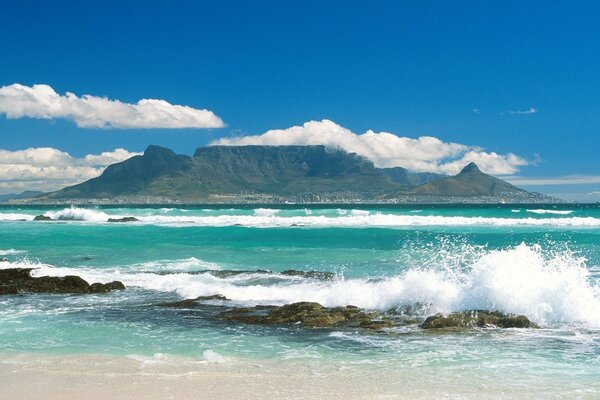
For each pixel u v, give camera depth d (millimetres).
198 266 25703
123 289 20094
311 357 11586
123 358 11406
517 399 8953
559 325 14328
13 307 17047
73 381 9852
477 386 9633
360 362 11195
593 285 18578
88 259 28188
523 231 41125
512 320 14242
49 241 36594
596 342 12711
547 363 11094
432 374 10359
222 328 14289
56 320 15203
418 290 16141
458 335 13438
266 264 26172
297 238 37188
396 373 10422
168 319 15312
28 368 10656
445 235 37844
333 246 33031
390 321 14617
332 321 14727
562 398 8992
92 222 55938
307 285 19812
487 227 45719
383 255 28469
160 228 45438
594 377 10141
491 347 12336
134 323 14852
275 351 12078
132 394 9172
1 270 21969
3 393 9242
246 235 39156
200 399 8953
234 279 21531
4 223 54531
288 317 15102
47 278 20469
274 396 9094
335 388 9523
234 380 9938
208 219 56594
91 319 15320
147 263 26703
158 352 11984
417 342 12820
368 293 17094
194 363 11055
